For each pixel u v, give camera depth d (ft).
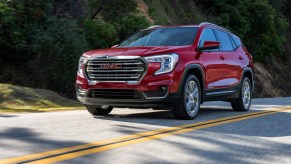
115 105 24.86
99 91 25.04
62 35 45.57
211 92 28.60
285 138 20.68
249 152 17.17
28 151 15.55
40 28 46.60
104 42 54.29
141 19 60.18
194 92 26.50
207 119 26.91
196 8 97.09
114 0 57.62
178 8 91.15
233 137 20.36
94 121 24.03
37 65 45.68
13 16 44.29
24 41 45.11
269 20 104.68
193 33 28.25
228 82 31.09
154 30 29.60
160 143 18.04
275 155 16.84
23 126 21.48
